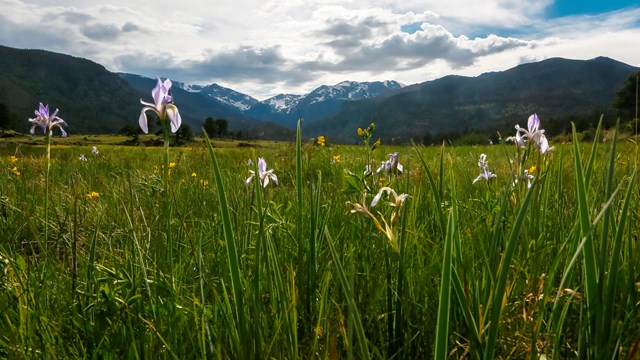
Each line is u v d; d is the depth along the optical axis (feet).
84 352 6.04
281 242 9.41
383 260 8.23
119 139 333.62
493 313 4.41
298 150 7.34
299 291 7.33
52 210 14.99
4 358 5.80
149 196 14.98
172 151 52.60
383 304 7.48
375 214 10.07
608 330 4.66
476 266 7.21
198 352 6.22
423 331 6.47
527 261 7.59
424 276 7.64
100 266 7.51
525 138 9.29
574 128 4.77
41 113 13.57
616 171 12.82
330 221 10.96
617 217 7.10
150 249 9.39
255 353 5.48
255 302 5.75
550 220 9.71
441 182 9.05
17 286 7.27
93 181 22.48
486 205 11.37
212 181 19.66
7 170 26.27
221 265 8.30
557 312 5.93
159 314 6.68
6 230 13.34
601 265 4.70
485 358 4.45
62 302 7.77
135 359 5.94
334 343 5.12
